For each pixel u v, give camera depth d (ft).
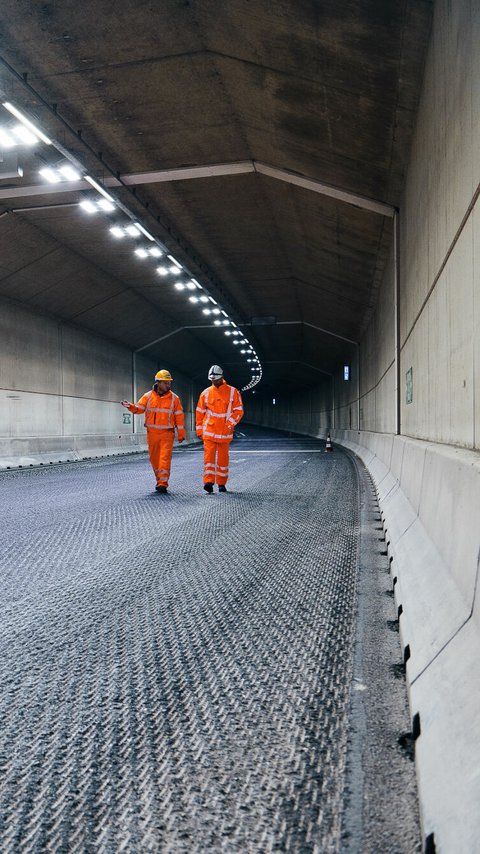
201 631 13.17
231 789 7.18
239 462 72.28
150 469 64.85
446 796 5.95
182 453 103.91
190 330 125.80
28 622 13.84
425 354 26.61
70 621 13.91
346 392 130.62
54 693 10.09
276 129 37.68
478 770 5.75
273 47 28.68
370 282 63.77
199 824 6.52
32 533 25.05
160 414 40.60
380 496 35.19
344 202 45.03
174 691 10.11
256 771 7.57
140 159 45.55
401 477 27.84
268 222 61.11
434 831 5.72
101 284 80.48
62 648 12.21
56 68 33.73
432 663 9.07
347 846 6.08
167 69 33.47
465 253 16.38
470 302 15.64
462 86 16.72
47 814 6.75
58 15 29.25
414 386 31.83
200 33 29.94
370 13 23.65
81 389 94.22
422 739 7.54
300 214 54.08
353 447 105.81
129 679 10.65
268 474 54.95
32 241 61.31
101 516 29.73
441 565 12.35
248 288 91.97
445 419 20.52
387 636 12.77
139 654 11.86
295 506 33.42
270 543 23.03
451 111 18.71
